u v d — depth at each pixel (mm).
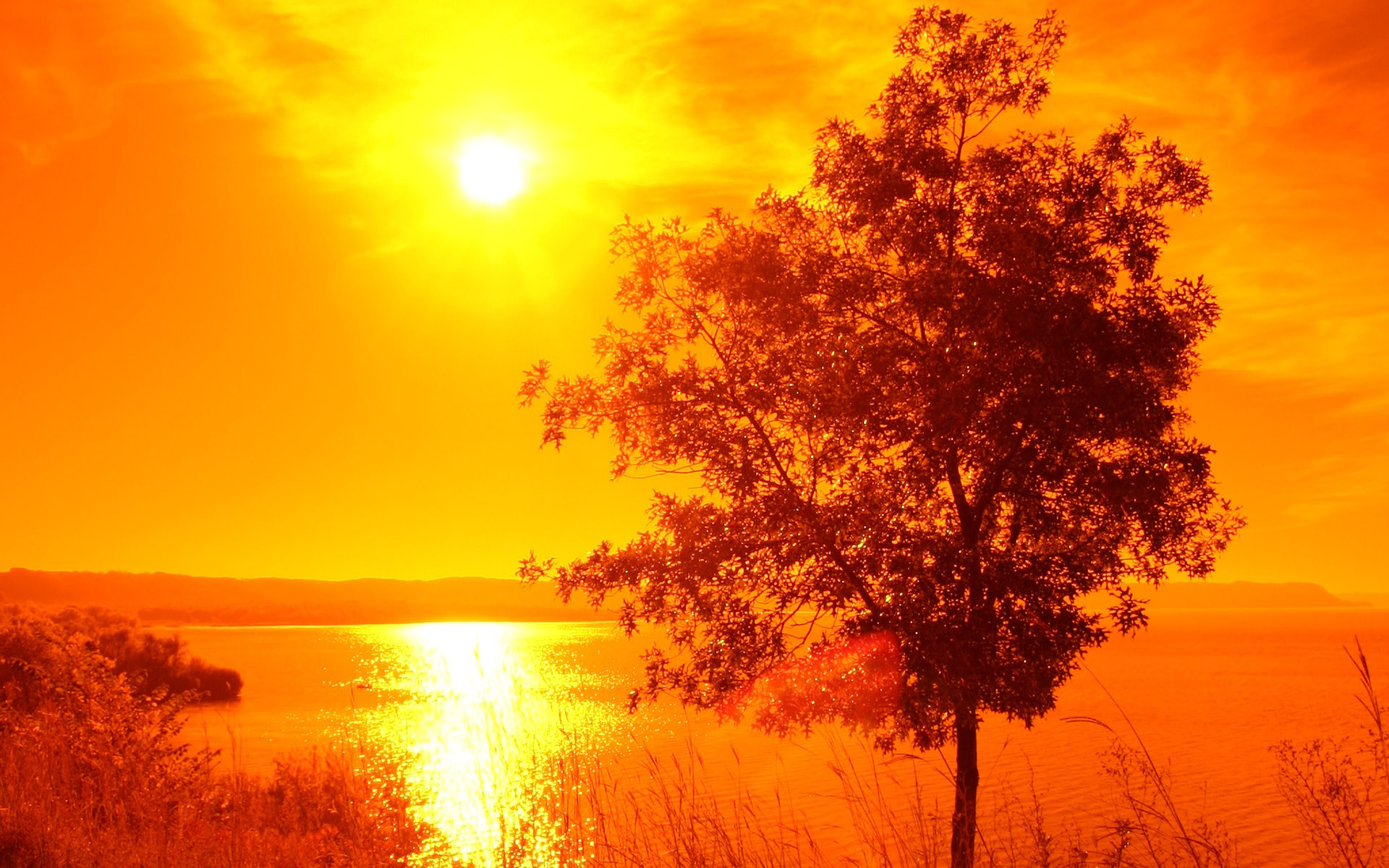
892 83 10188
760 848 7871
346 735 32500
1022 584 8469
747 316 10125
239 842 8734
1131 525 9227
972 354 8656
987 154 9719
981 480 9461
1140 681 87250
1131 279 9477
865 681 8742
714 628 9594
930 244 9570
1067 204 9352
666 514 9875
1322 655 132125
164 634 70250
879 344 9422
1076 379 8242
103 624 65062
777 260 10008
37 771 9039
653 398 9742
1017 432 8859
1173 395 9523
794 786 18438
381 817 9680
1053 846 8312
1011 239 8875
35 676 12898
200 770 11961
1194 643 176875
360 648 147875
